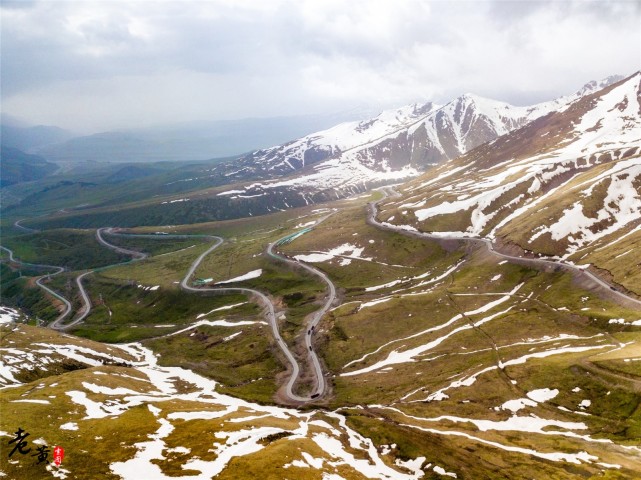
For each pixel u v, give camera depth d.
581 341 160.62
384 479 89.44
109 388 136.50
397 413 133.38
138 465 81.88
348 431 119.44
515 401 129.62
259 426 106.81
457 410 130.62
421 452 103.81
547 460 99.25
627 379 124.50
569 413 120.31
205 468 81.62
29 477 75.50
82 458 83.44
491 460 100.31
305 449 94.94
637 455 98.44
